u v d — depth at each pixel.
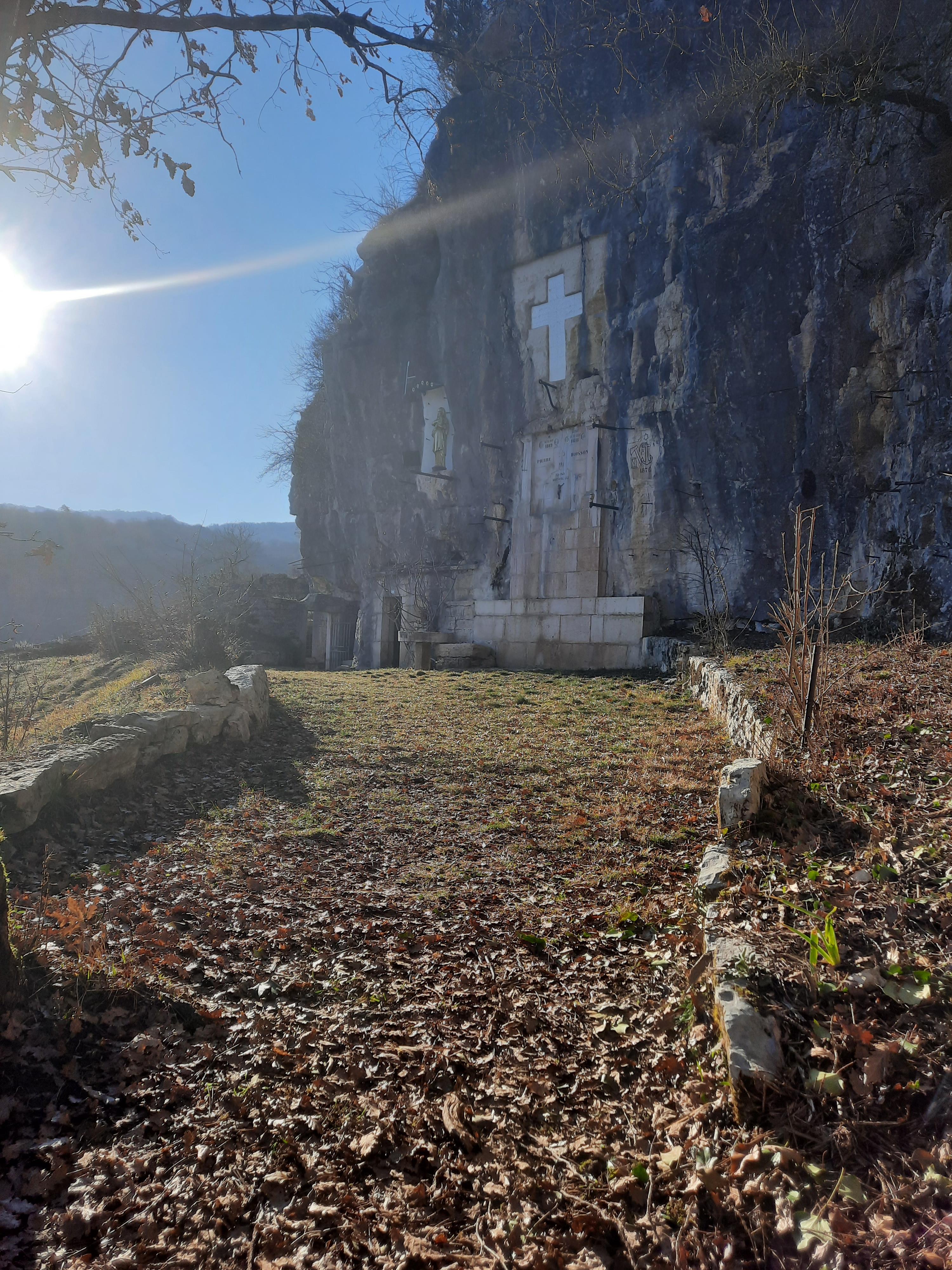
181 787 7.32
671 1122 2.72
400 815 6.84
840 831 4.52
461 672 16.72
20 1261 2.31
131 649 23.27
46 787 5.63
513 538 20.41
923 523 11.37
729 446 14.89
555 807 6.87
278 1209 2.53
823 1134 2.43
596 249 18.28
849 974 3.02
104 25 3.78
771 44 12.61
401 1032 3.48
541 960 4.12
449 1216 2.49
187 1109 2.97
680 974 3.70
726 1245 2.20
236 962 4.08
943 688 7.01
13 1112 2.85
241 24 4.02
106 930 3.83
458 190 21.27
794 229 13.64
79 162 3.79
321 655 29.69
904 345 12.08
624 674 14.78
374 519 27.98
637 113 16.31
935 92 11.61
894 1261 1.99
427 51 5.00
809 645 6.59
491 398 21.19
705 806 6.36
